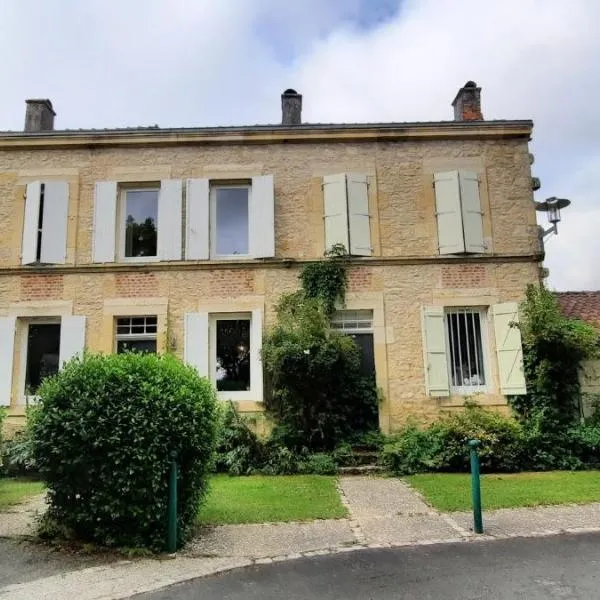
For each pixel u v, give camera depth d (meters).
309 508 7.00
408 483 8.73
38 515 6.32
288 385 10.63
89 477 5.38
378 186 12.01
